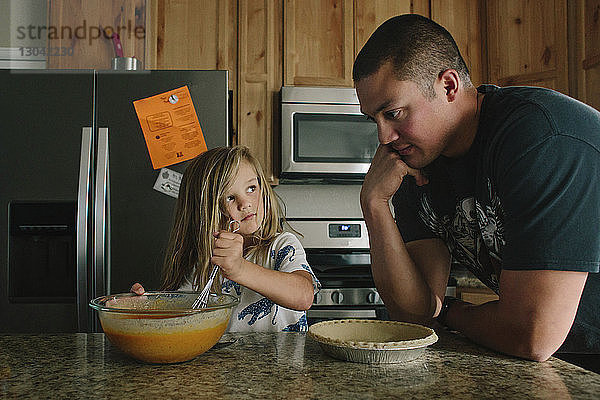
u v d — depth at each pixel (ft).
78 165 6.36
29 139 6.37
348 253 7.89
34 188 6.33
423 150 3.04
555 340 2.41
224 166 4.28
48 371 2.19
